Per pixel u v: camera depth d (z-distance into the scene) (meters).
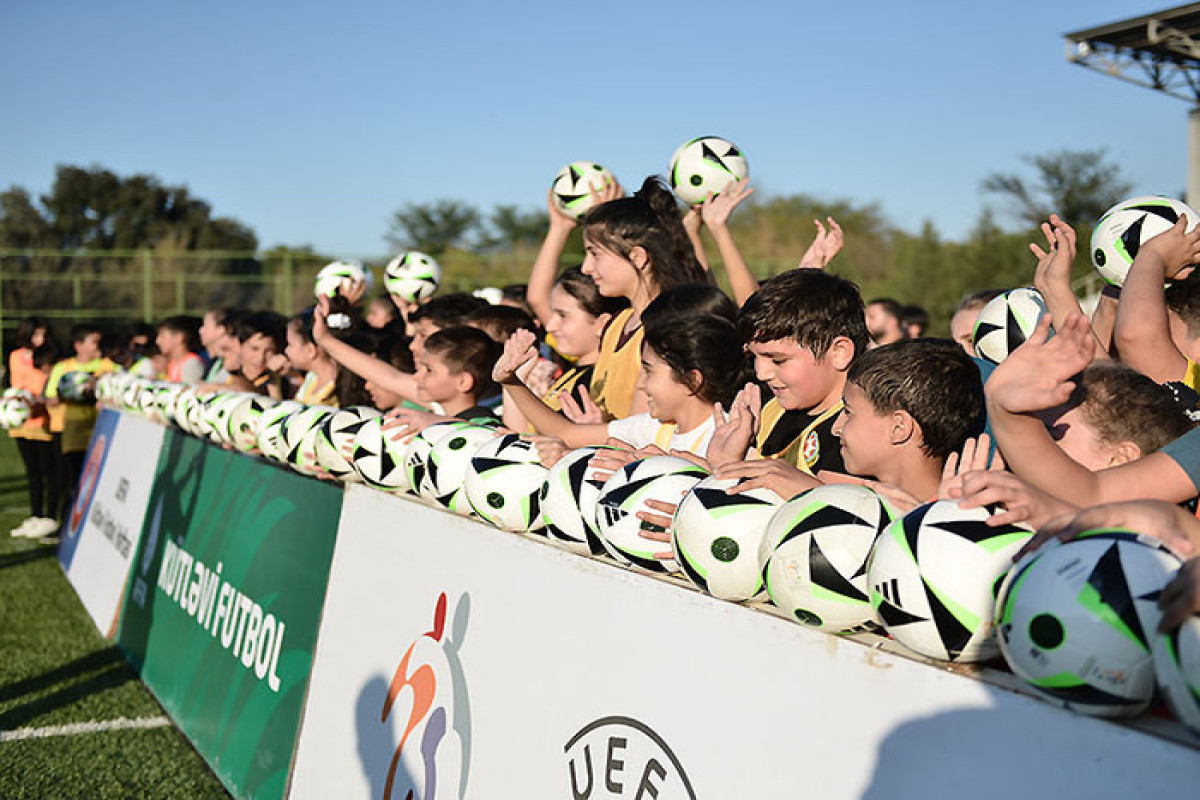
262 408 4.05
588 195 4.31
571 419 3.39
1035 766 1.23
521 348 2.81
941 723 1.33
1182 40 18.52
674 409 2.57
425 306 4.16
